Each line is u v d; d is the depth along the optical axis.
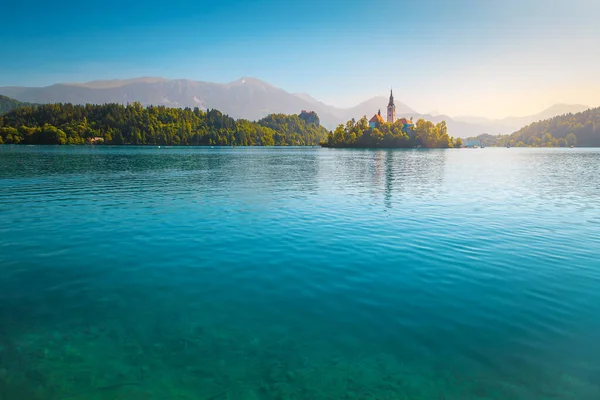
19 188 34.12
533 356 7.65
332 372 7.19
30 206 24.80
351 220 20.62
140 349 7.94
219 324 8.95
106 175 47.88
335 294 10.69
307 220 20.59
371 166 68.56
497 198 29.05
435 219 21.02
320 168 62.62
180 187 35.34
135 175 48.12
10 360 7.55
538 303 10.14
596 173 55.47
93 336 8.45
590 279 11.93
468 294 10.72
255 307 9.84
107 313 9.52
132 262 13.46
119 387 6.79
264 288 11.10
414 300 10.30
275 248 15.20
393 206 25.16
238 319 9.20
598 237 17.20
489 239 16.77
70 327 8.84
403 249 15.15
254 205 25.39
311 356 7.69
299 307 9.84
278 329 8.72
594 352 7.78
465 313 9.53
